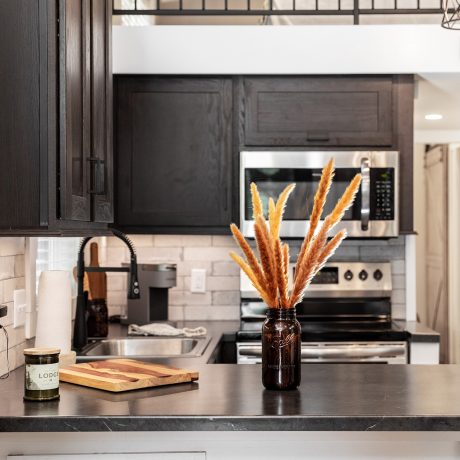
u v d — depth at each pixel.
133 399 1.97
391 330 3.77
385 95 3.98
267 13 4.05
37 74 2.12
